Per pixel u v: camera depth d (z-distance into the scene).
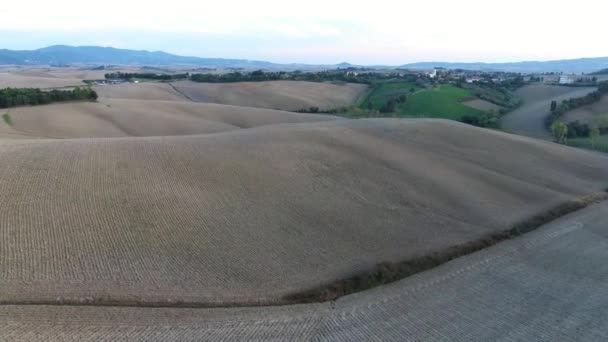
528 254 31.53
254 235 29.23
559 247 33.09
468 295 25.53
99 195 31.12
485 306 24.50
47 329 19.25
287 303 23.31
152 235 27.58
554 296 25.95
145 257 25.38
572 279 28.22
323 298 24.05
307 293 24.05
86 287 22.19
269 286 24.36
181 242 27.34
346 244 29.53
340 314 22.86
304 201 34.97
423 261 28.53
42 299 20.94
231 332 20.58
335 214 33.50
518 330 22.45
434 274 27.69
